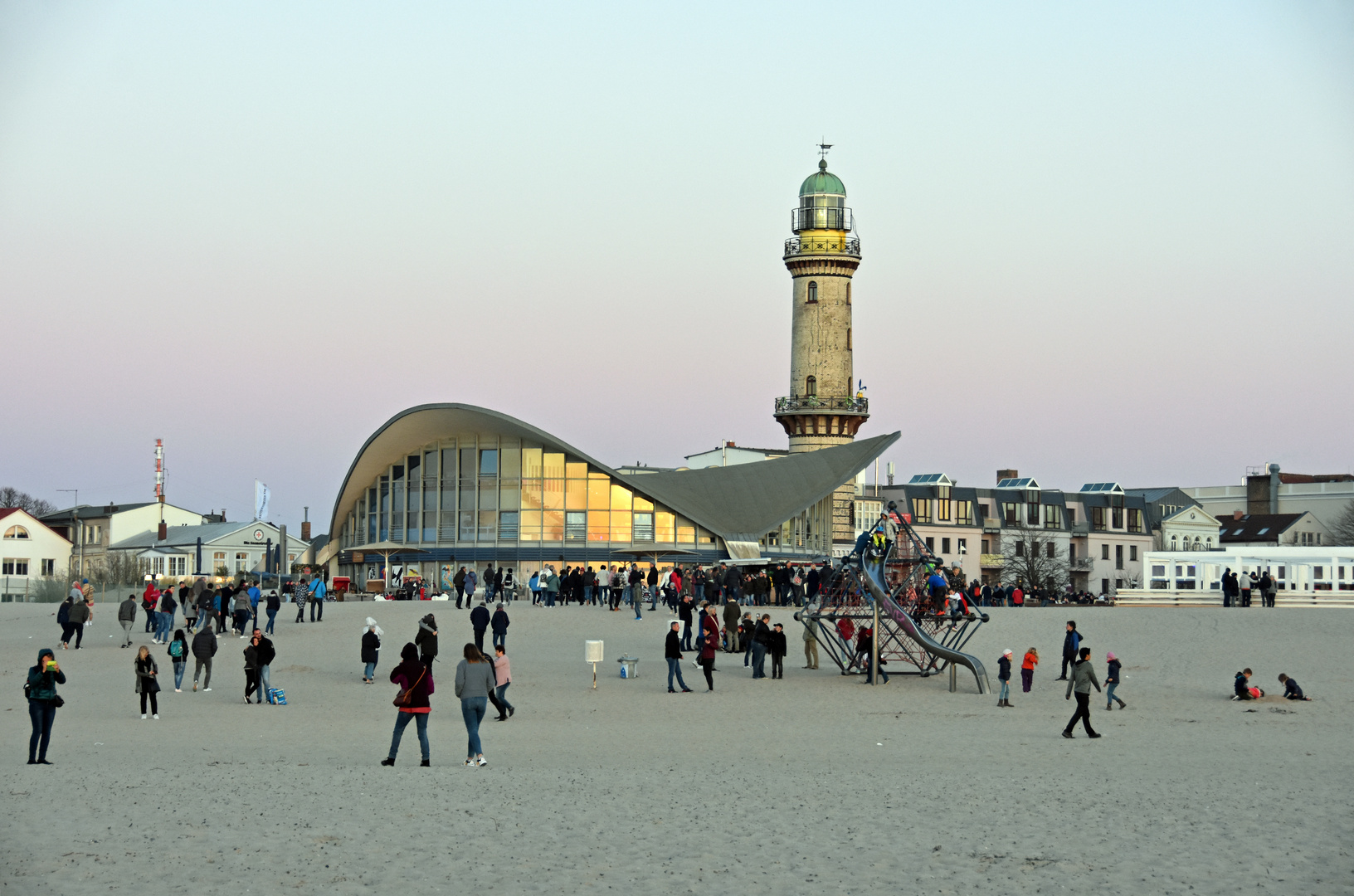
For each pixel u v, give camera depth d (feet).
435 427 250.37
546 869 46.11
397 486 262.88
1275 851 48.42
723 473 278.67
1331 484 457.27
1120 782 64.18
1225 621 154.30
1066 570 383.65
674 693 108.99
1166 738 83.87
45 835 50.67
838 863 46.93
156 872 45.47
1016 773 67.26
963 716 95.66
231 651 134.10
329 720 92.17
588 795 59.67
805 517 283.79
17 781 62.75
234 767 68.18
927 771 68.18
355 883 44.29
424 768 67.82
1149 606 190.29
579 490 250.78
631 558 248.73
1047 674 123.65
